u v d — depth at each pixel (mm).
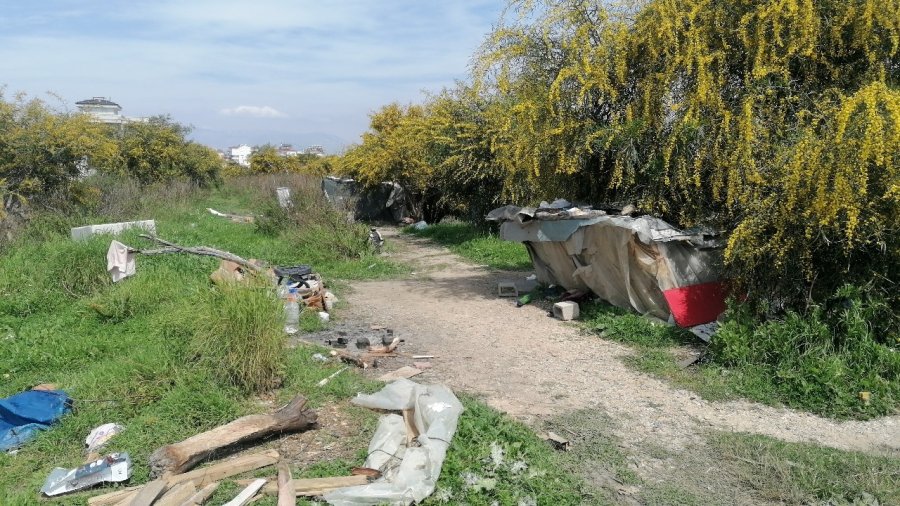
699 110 7590
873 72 7258
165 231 13766
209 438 4551
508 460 4422
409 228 20234
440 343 7668
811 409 5645
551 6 9094
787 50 7281
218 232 15766
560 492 4152
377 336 7938
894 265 6367
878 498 4152
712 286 7992
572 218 8625
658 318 8055
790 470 4523
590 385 6246
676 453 4840
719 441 5008
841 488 4277
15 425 5176
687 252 7895
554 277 9891
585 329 8133
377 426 4926
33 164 13383
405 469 4180
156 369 5770
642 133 8234
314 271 12188
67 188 14133
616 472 4527
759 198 6977
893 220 6059
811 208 6207
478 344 7602
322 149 54219
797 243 6586
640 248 7820
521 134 9656
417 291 10859
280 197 18484
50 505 4043
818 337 6203
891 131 5762
